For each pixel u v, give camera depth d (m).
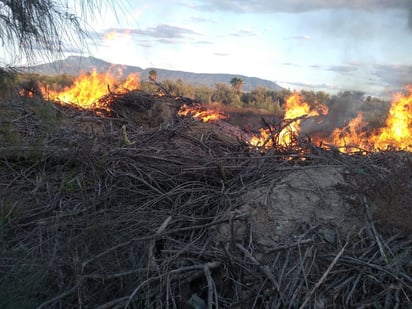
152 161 5.09
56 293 3.25
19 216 4.11
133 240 3.60
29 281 3.16
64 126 5.60
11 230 3.93
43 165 4.95
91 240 3.64
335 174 4.52
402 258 3.41
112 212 4.24
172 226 4.08
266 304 3.15
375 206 3.89
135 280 3.38
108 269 3.43
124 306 3.18
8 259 3.46
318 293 3.20
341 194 4.12
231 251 3.59
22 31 4.16
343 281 3.33
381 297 3.17
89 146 4.95
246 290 3.29
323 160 5.08
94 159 4.90
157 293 3.29
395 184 4.07
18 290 3.10
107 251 3.45
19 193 4.48
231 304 3.16
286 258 3.45
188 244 3.72
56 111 5.59
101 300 3.29
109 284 3.37
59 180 4.76
